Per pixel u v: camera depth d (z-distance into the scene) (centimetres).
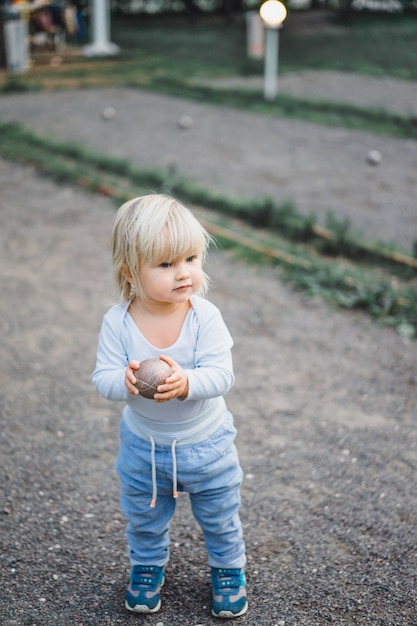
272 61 1526
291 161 1080
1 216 837
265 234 778
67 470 388
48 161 1052
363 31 2731
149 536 290
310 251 728
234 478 280
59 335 552
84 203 890
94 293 630
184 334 264
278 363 509
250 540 335
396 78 1841
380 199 895
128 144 1184
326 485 376
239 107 1476
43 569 316
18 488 372
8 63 1894
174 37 2631
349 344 536
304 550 328
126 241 256
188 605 297
